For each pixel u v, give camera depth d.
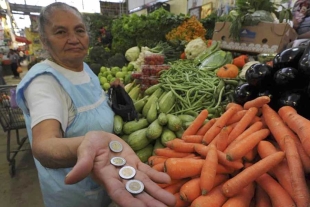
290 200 0.59
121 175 0.57
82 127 0.97
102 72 2.82
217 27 2.25
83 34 0.99
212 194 0.68
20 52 13.20
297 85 0.93
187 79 1.63
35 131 0.71
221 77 1.64
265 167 0.66
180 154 0.88
